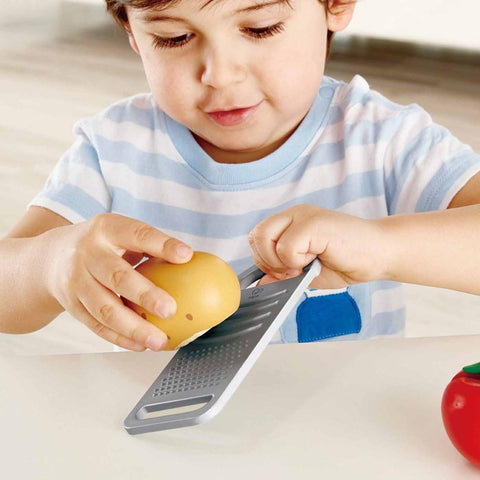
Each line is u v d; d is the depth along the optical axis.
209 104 0.83
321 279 0.70
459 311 1.84
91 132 1.05
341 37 3.92
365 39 3.90
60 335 1.77
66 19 4.27
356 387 0.57
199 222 1.01
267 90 0.82
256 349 0.53
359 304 0.97
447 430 0.49
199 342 0.59
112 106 1.07
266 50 0.80
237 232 1.01
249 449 0.51
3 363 0.61
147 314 0.60
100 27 4.14
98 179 1.03
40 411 0.55
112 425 0.54
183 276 0.59
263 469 0.49
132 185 1.03
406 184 0.94
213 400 0.51
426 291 1.92
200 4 0.74
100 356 0.63
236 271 1.01
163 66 0.83
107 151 1.03
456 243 0.71
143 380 0.59
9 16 4.27
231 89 0.81
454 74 3.40
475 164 0.91
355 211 0.98
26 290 0.74
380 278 0.71
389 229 0.70
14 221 2.14
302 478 0.48
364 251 0.67
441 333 1.75
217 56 0.78
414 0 3.46
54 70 3.41
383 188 0.97
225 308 0.58
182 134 1.01
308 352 0.62
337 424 0.53
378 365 0.60
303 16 0.81
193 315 0.57
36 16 4.30
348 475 0.48
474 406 0.47
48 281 0.70
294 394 0.56
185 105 0.84
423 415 0.54
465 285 0.73
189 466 0.49
